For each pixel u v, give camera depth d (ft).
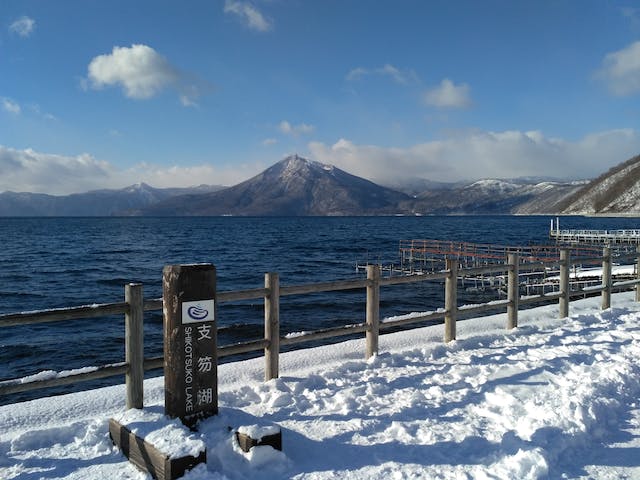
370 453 12.51
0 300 73.41
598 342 23.41
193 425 12.75
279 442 12.19
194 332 12.80
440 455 12.39
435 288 86.43
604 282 31.96
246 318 56.08
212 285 13.10
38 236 273.13
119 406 15.49
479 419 14.64
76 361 41.01
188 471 10.69
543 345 22.99
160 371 35.70
